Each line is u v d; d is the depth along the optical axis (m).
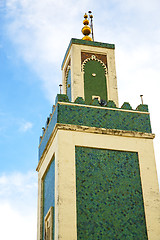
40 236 18.72
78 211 16.30
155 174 17.75
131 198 17.06
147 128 18.69
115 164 17.58
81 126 17.88
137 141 18.28
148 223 16.69
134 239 16.31
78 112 18.20
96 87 21.03
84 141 17.67
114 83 21.31
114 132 18.12
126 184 17.30
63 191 16.48
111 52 22.17
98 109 18.48
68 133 17.66
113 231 16.27
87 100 20.53
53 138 18.20
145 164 17.86
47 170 19.38
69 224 15.92
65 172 16.86
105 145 17.81
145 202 17.08
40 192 19.83
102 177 17.19
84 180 16.94
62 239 15.62
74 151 17.38
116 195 16.97
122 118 18.59
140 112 18.95
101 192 16.88
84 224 16.11
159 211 17.02
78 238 15.81
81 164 17.22
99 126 18.14
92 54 21.83
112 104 18.81
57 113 17.97
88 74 21.25
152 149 18.25
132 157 17.94
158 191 17.41
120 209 16.73
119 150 17.89
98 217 16.36
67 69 22.53
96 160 17.45
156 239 16.44
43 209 19.33
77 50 21.67
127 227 16.45
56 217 16.17
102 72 21.55
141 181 17.47
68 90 21.72
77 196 16.56
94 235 16.02
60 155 17.14
